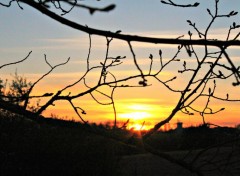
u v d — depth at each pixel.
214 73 3.48
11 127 9.48
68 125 3.48
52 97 3.62
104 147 14.94
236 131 3.42
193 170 3.12
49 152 13.20
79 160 14.24
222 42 2.26
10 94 9.05
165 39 2.28
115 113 3.63
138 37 2.26
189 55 2.30
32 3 2.20
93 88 3.75
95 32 2.25
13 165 11.41
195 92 3.54
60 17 2.23
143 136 3.46
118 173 15.94
